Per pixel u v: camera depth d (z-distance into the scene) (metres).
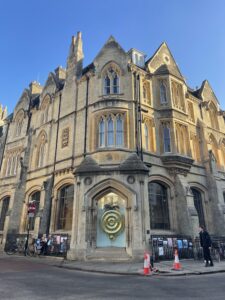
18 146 31.16
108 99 21.78
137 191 17.56
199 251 17.72
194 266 14.01
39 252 20.16
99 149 20.14
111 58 23.83
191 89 31.42
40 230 21.62
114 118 21.42
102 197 18.39
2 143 33.88
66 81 27.45
